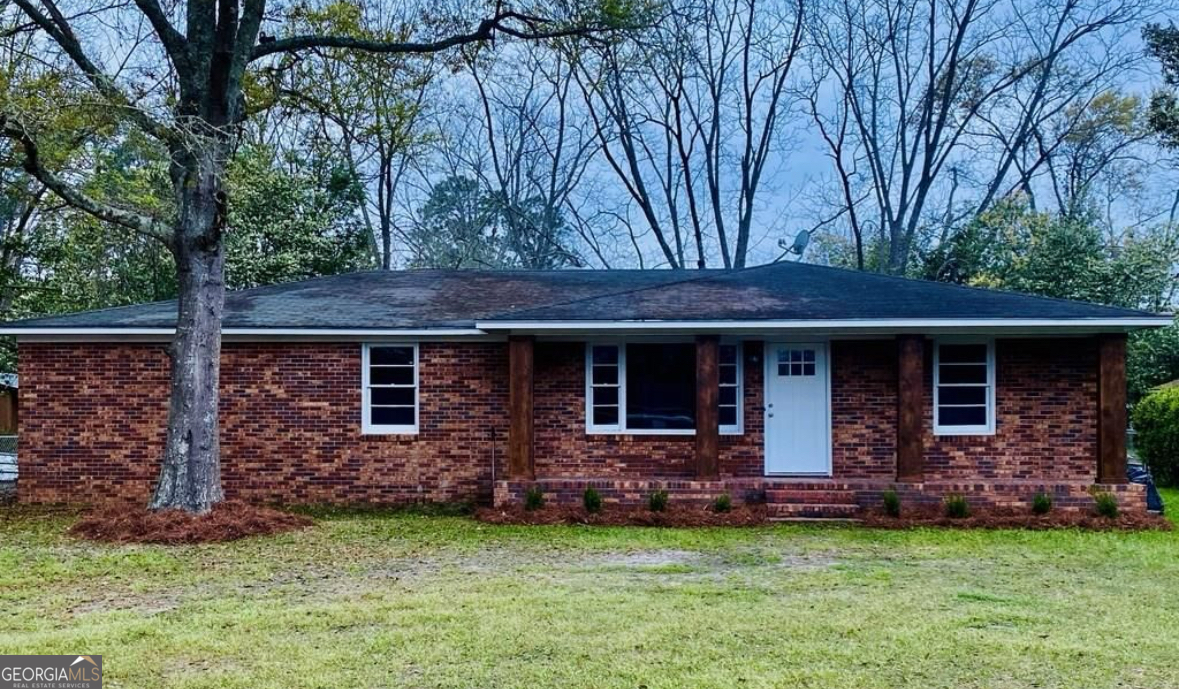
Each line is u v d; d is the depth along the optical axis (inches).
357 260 1119.6
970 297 550.9
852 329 516.1
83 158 516.1
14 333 566.3
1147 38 1074.7
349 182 1116.5
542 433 578.6
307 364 578.9
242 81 544.4
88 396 577.6
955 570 363.3
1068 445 550.9
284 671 227.5
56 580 345.1
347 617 281.4
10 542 429.4
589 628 266.8
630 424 577.9
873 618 279.1
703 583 336.5
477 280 707.4
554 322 521.0
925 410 560.1
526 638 256.1
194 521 451.8
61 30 487.8
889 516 502.3
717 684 216.4
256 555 397.7
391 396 582.2
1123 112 1192.2
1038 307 516.1
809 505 510.3
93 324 566.6
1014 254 1039.6
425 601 303.7
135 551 405.7
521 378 532.7
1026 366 555.5
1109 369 507.5
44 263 829.2
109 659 237.6
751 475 568.4
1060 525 476.7
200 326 483.8
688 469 573.0
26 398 577.9
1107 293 946.7
